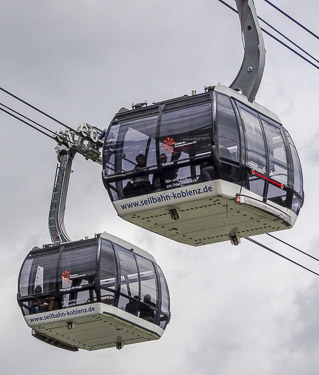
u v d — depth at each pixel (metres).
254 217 26.97
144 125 27.02
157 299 33.19
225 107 26.56
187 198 26.23
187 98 26.83
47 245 33.28
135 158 26.88
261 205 26.73
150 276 33.19
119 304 32.06
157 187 26.56
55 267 32.28
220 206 26.41
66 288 32.03
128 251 32.88
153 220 27.17
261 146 27.06
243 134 26.52
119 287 32.09
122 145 27.09
